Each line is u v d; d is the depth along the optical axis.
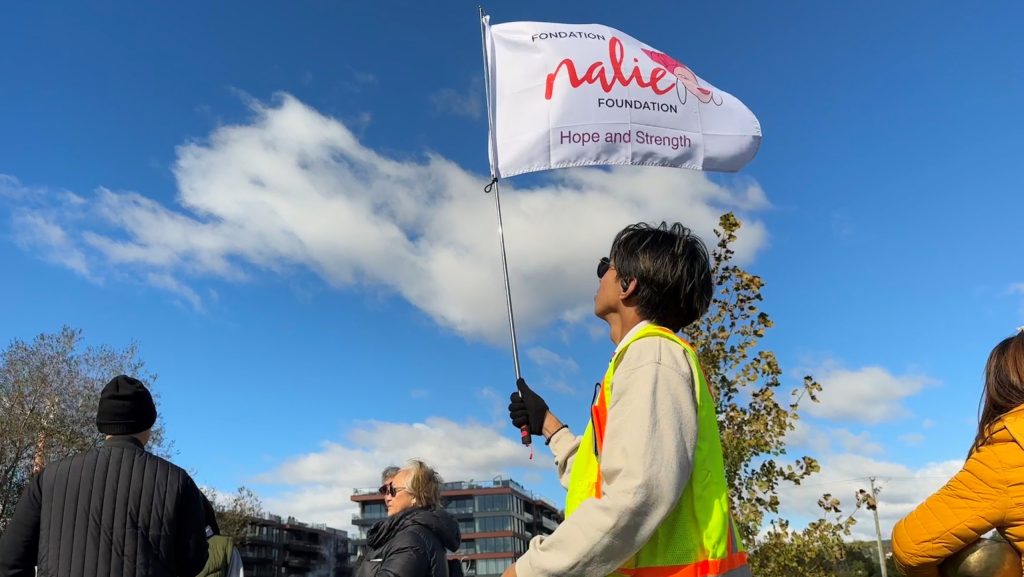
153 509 2.93
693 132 4.41
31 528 2.90
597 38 4.47
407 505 4.57
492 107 4.39
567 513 1.88
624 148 4.30
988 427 2.10
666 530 1.63
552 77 4.38
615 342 2.05
